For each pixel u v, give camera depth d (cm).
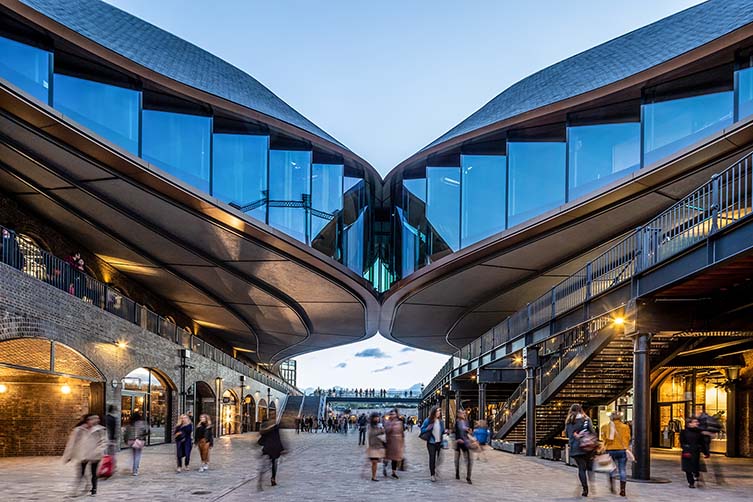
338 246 3131
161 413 2859
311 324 4303
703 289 1370
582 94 2220
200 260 2825
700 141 1781
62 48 1898
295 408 7456
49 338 1727
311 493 1280
